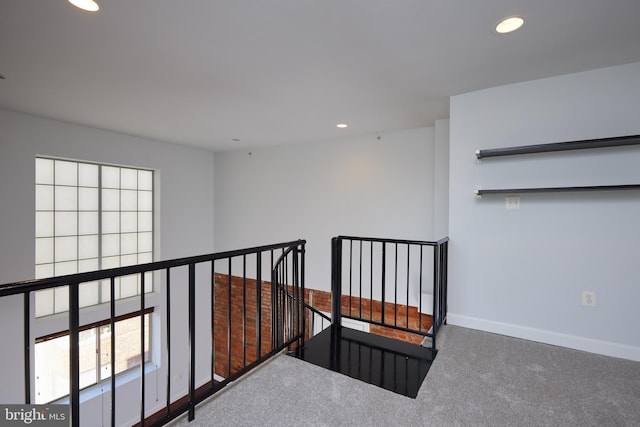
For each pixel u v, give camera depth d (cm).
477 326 286
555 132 254
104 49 210
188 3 161
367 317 450
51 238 418
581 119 245
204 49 211
